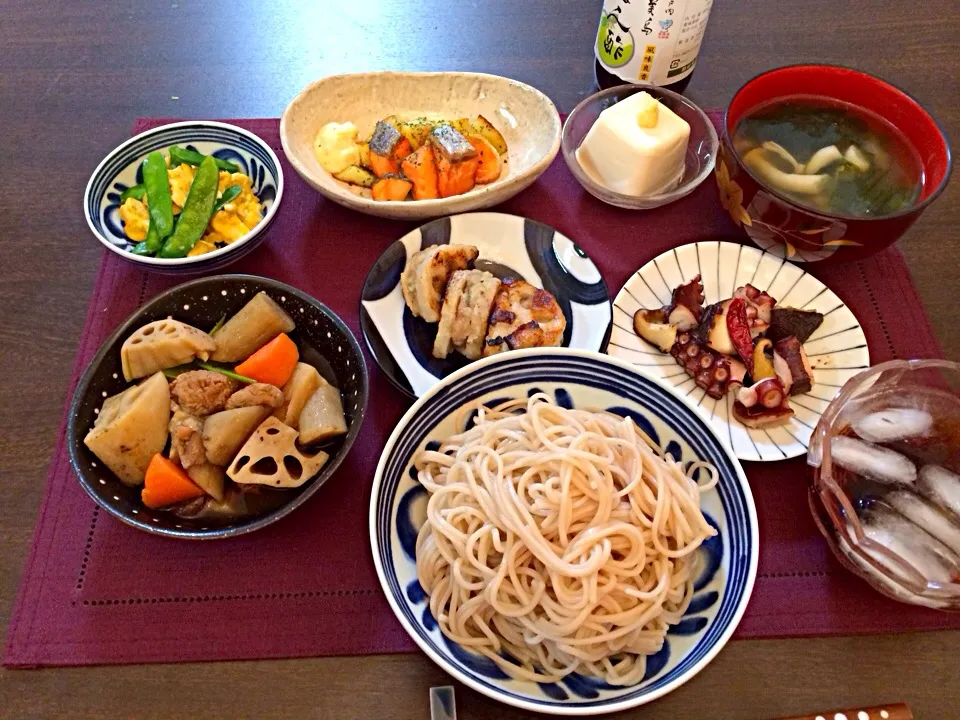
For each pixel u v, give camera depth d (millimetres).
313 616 408
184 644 400
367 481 446
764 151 521
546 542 384
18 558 424
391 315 497
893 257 527
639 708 385
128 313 499
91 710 384
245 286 466
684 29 538
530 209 554
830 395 469
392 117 565
